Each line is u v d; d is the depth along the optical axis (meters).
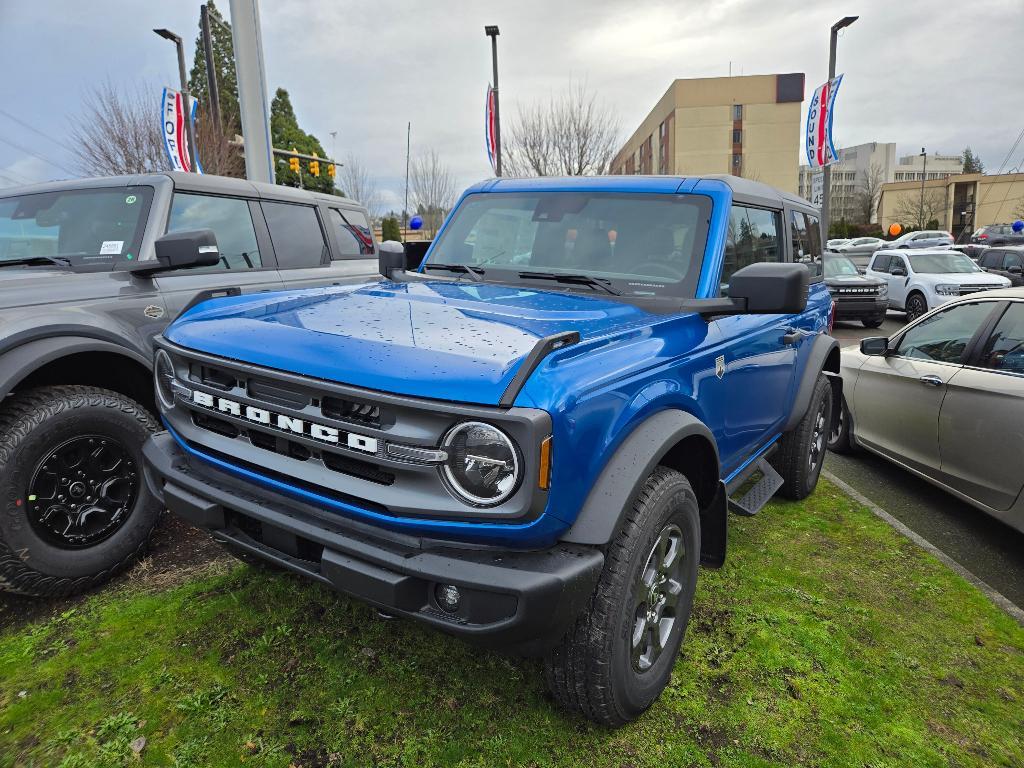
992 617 3.33
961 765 2.43
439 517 1.96
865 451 6.14
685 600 2.70
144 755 2.32
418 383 1.95
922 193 66.81
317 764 2.31
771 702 2.70
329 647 2.89
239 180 5.09
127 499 3.41
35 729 2.43
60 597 3.25
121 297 3.81
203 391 2.46
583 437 2.02
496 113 19.09
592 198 3.50
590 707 2.32
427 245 4.12
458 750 2.39
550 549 2.04
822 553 3.98
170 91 12.09
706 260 3.11
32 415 3.08
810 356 4.55
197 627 3.01
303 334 2.32
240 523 2.53
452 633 1.98
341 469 2.16
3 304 3.31
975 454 4.30
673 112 65.69
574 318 2.49
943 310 5.00
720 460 2.99
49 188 4.61
